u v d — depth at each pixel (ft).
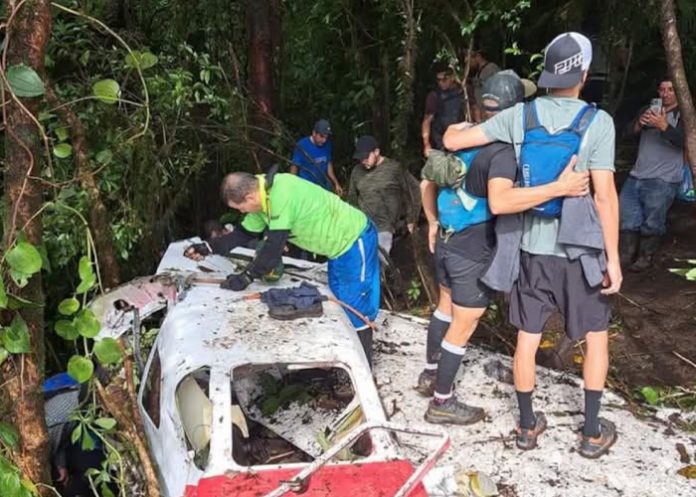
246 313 12.96
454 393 15.15
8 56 9.20
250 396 13.69
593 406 12.81
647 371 16.85
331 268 14.40
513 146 11.71
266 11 23.66
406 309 21.66
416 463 12.95
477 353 17.08
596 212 11.57
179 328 12.63
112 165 18.42
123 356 10.34
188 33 25.45
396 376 15.99
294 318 12.76
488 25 24.68
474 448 13.46
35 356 9.77
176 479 11.11
